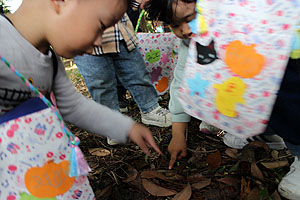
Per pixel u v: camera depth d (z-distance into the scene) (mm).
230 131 866
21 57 667
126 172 1229
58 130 704
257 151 1240
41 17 687
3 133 639
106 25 709
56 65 832
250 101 785
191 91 891
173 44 1940
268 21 731
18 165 660
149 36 1916
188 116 1199
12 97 674
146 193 1083
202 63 850
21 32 693
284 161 1183
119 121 915
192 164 1230
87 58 1447
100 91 1534
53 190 705
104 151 1426
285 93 915
